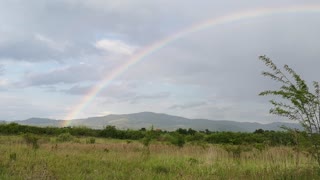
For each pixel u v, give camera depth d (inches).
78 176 451.8
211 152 791.7
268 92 430.9
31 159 603.2
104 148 1036.5
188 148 994.1
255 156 692.7
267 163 589.6
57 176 428.8
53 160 610.5
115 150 991.0
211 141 1953.7
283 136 507.5
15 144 963.3
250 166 606.9
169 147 1072.8
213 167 609.0
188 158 763.4
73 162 611.8
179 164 664.4
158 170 586.6
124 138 2632.9
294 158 563.2
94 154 803.4
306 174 440.5
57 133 2527.1
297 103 417.1
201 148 995.9
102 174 487.8
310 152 431.2
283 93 420.8
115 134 2655.0
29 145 923.4
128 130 2763.3
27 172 437.7
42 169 435.2
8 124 2370.8
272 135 694.5
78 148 973.8
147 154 832.3
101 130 2743.6
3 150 738.2
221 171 554.6
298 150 461.4
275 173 478.3
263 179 457.4
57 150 847.7
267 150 674.2
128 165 634.2
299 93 412.8
